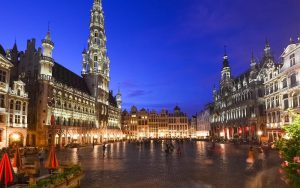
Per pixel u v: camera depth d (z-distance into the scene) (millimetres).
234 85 112812
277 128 69688
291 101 62844
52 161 21188
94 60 122875
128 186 20422
